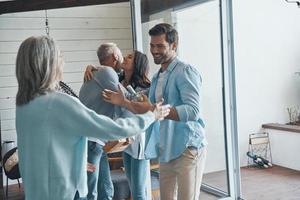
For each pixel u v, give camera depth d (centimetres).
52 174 138
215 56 387
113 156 379
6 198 447
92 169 230
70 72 531
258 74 543
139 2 346
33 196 141
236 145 391
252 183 452
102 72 242
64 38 527
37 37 142
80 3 441
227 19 375
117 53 279
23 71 140
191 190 203
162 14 374
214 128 398
